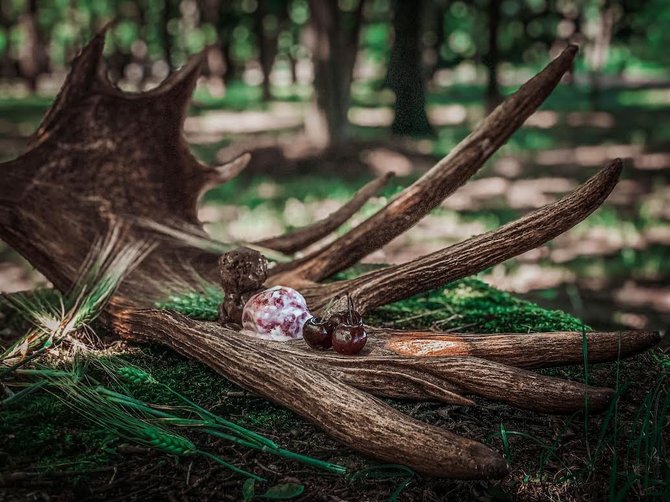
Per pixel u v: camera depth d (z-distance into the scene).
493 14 3.30
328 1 2.68
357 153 2.65
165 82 0.96
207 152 2.78
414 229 1.82
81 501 0.60
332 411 0.64
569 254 1.66
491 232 0.76
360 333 0.72
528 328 0.88
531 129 3.44
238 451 0.66
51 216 0.91
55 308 0.91
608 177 0.71
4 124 3.61
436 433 0.60
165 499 0.61
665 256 1.63
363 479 0.63
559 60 0.81
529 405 0.68
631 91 4.80
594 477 0.65
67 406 0.71
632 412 0.73
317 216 1.93
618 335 0.72
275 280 0.88
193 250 0.95
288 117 3.80
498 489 0.62
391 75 2.85
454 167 0.83
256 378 0.70
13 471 0.63
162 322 0.77
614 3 4.70
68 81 0.94
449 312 0.93
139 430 0.65
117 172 0.95
